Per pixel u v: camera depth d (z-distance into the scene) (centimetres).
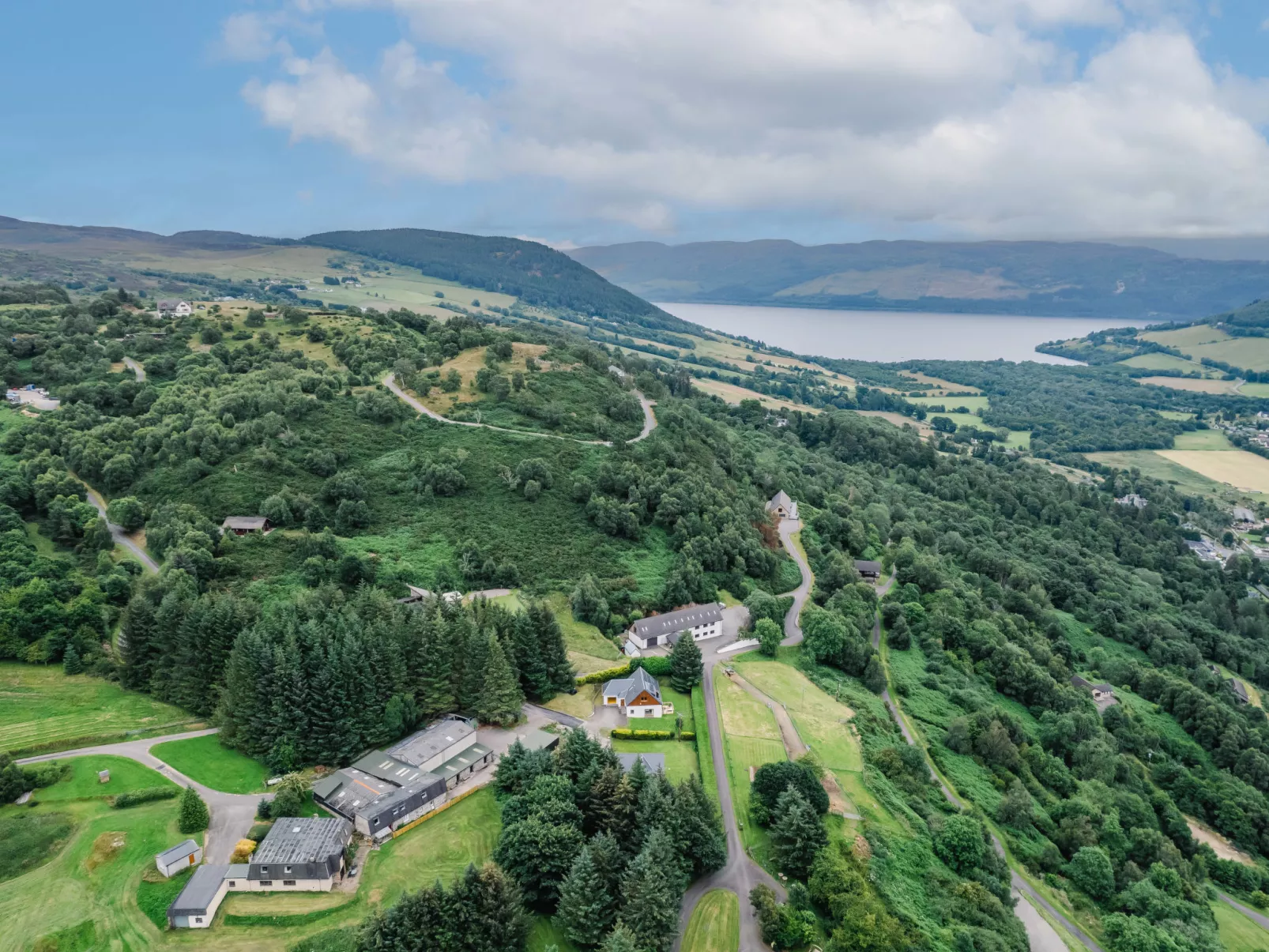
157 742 9825
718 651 13688
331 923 7288
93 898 7400
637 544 16338
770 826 9112
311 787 9031
